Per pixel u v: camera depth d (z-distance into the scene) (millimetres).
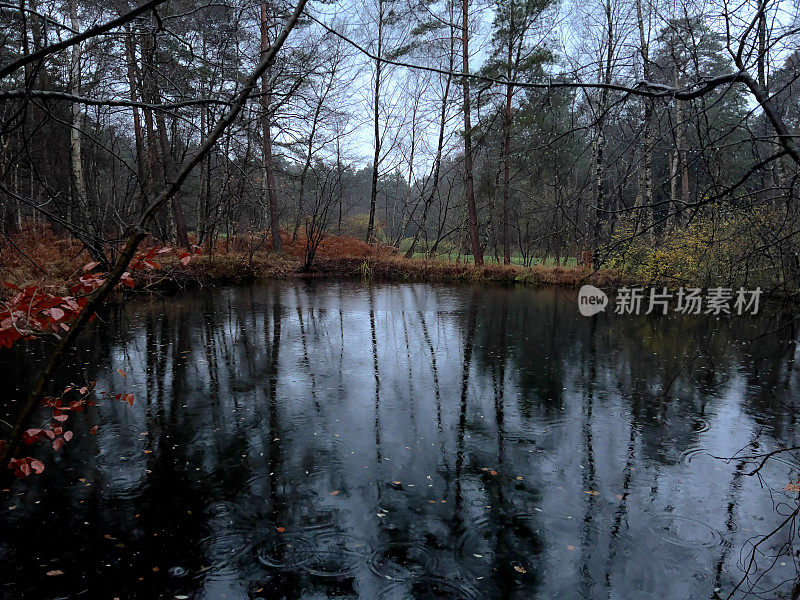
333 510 3850
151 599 2906
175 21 4316
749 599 2986
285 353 8109
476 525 3699
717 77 2033
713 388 6641
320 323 10484
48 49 1374
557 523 3738
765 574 3201
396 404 6016
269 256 20312
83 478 4227
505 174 19422
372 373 7180
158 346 8312
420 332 9836
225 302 12719
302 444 4930
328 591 3014
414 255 26281
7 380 6465
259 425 5352
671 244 11656
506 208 19766
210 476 4301
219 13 2893
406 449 4871
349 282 18000
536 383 6828
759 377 7090
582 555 3389
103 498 3939
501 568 3252
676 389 6617
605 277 14344
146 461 4543
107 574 3107
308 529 3609
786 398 6289
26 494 3969
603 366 7625
